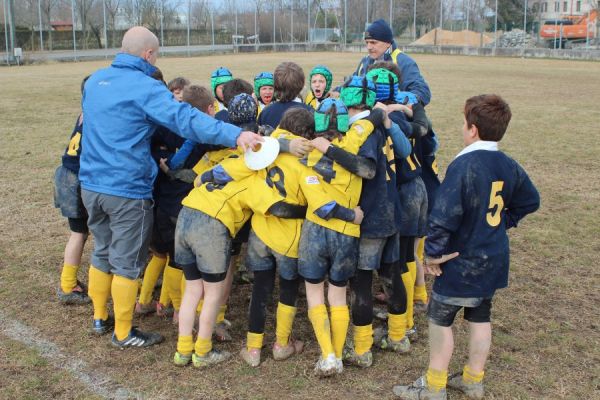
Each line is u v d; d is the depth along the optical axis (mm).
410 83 5047
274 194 3598
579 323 4398
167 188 4191
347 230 3551
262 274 3797
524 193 3305
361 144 3477
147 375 3684
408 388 3463
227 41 54562
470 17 46688
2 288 4918
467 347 4051
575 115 14633
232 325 4391
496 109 3121
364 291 3742
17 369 3725
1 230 6340
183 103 3670
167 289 4398
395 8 49531
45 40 46156
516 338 4156
